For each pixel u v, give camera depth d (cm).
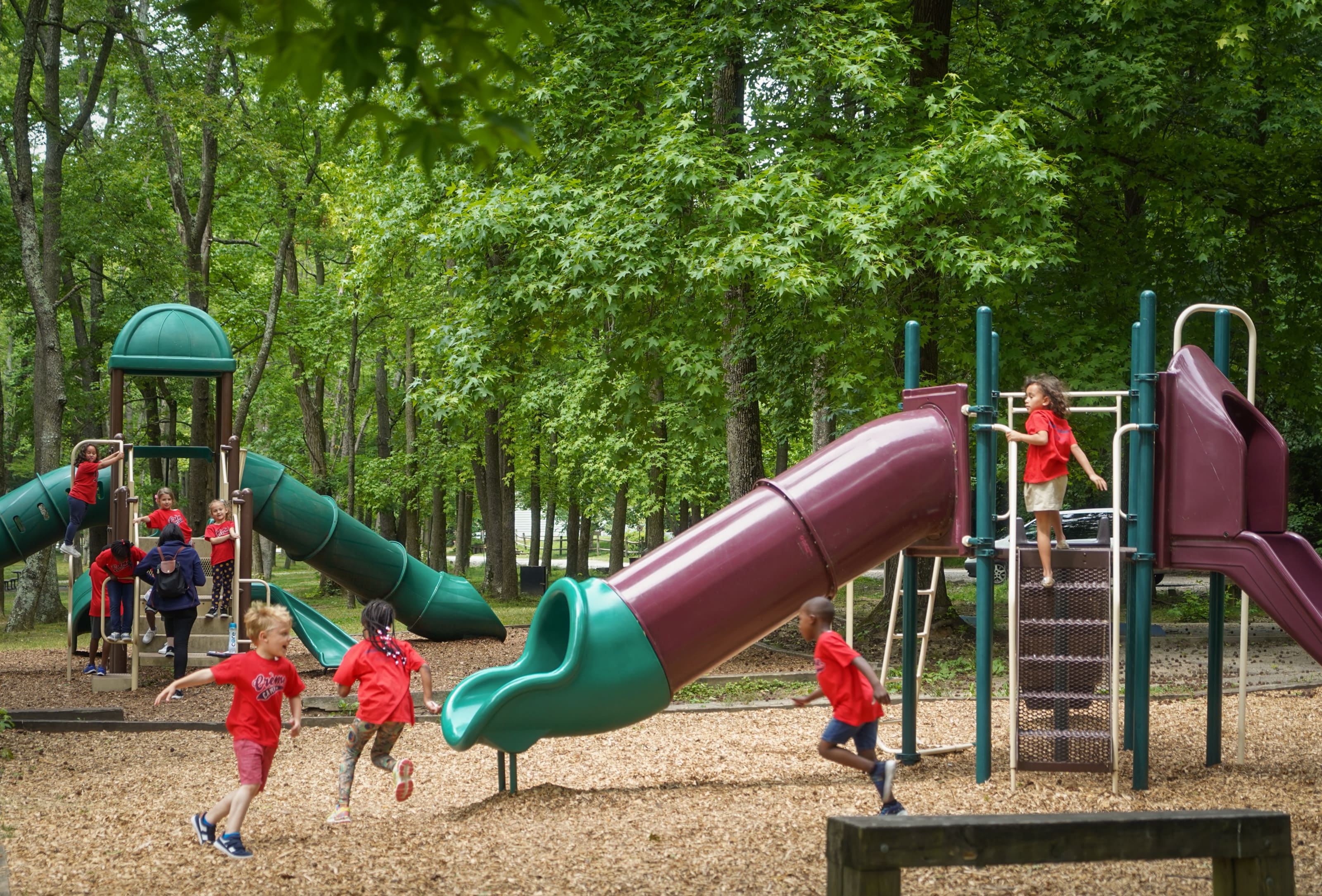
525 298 1458
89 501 1488
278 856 575
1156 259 1792
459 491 3306
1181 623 2020
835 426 2306
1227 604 2220
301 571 5097
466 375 1552
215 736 1073
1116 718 732
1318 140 1859
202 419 2438
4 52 2581
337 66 364
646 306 1534
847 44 1386
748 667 1466
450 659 1656
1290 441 2614
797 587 765
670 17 1552
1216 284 1872
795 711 1162
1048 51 1653
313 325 3152
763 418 2252
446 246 1504
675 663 745
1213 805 688
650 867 528
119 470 1427
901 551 818
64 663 1583
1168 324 1734
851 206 1304
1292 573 776
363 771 906
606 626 737
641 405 1678
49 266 2136
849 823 366
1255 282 1888
